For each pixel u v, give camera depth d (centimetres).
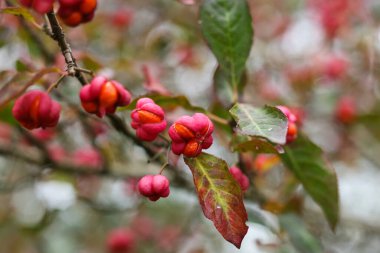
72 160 43
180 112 37
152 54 56
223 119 34
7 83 31
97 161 44
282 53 64
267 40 65
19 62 36
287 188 41
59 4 29
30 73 31
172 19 58
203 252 57
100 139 43
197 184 29
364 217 60
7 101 30
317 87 59
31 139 41
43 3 28
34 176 44
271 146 29
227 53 34
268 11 67
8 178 45
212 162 29
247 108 29
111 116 34
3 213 64
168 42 56
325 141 59
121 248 58
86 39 54
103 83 29
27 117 29
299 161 34
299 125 41
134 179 44
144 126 29
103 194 52
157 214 65
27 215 62
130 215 64
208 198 29
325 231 50
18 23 41
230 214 28
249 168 36
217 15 34
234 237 28
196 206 47
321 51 62
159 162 37
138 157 45
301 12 67
